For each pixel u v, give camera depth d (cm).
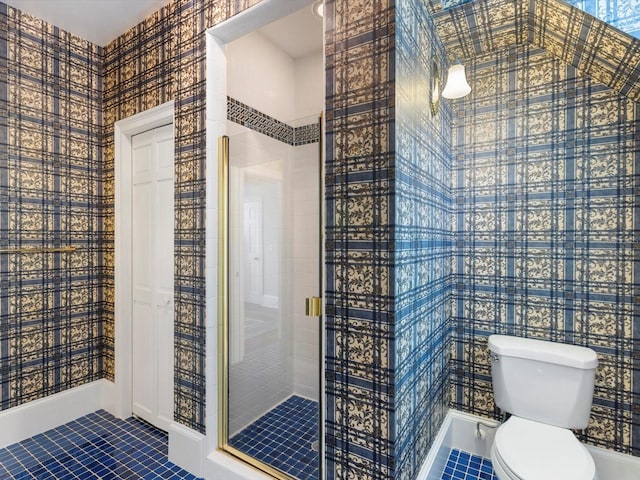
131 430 216
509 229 185
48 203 220
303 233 176
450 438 193
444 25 166
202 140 177
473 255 195
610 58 141
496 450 142
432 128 163
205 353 174
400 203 120
